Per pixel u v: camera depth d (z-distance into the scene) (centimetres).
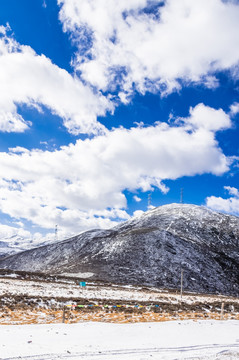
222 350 1239
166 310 2798
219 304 3541
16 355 1021
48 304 2689
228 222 15350
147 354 1109
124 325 1720
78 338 1355
